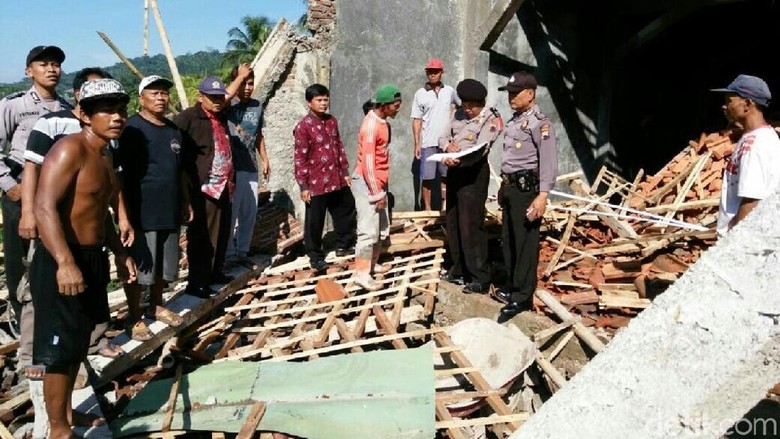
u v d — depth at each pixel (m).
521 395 4.50
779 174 3.20
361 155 5.12
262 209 7.56
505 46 7.94
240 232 6.02
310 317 5.01
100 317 3.11
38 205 2.79
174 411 3.65
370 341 4.55
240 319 5.23
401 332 5.27
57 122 3.34
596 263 5.57
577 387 2.39
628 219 6.26
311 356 4.41
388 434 3.39
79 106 3.00
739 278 2.15
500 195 4.93
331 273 5.89
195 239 4.94
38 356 2.92
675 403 2.17
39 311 2.92
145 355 4.29
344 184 6.06
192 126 4.82
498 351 4.33
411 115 7.29
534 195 4.57
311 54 7.30
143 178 4.09
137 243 4.16
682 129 10.27
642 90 9.56
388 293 5.60
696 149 7.27
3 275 5.94
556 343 4.57
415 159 7.68
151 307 4.50
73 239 2.95
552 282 5.27
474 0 7.49
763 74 10.71
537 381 4.57
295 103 7.55
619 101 9.27
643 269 5.17
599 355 2.40
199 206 4.87
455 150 5.00
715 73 10.53
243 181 5.84
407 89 7.55
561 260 5.77
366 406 3.62
